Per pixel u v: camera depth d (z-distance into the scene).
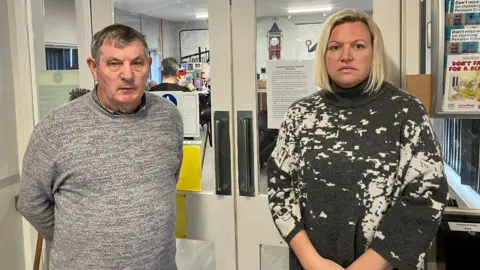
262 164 1.94
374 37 1.25
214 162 1.99
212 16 1.92
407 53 1.64
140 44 1.34
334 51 1.26
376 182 1.18
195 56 1.98
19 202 1.46
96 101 1.38
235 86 1.92
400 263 1.14
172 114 1.52
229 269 2.03
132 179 1.36
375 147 1.19
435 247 1.56
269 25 1.86
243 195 1.96
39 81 2.26
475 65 1.50
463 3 1.48
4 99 2.19
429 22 1.57
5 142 2.20
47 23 2.25
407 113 1.19
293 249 1.30
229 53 1.92
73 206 1.35
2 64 2.18
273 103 1.89
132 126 1.38
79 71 2.18
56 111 1.36
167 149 1.46
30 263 2.33
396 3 1.67
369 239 1.20
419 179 1.15
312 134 1.28
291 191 1.36
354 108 1.25
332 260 1.25
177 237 2.09
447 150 1.70
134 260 1.36
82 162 1.32
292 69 1.86
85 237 1.33
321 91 1.38
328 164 1.23
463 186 1.66
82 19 2.13
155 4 2.00
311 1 1.80
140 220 1.36
